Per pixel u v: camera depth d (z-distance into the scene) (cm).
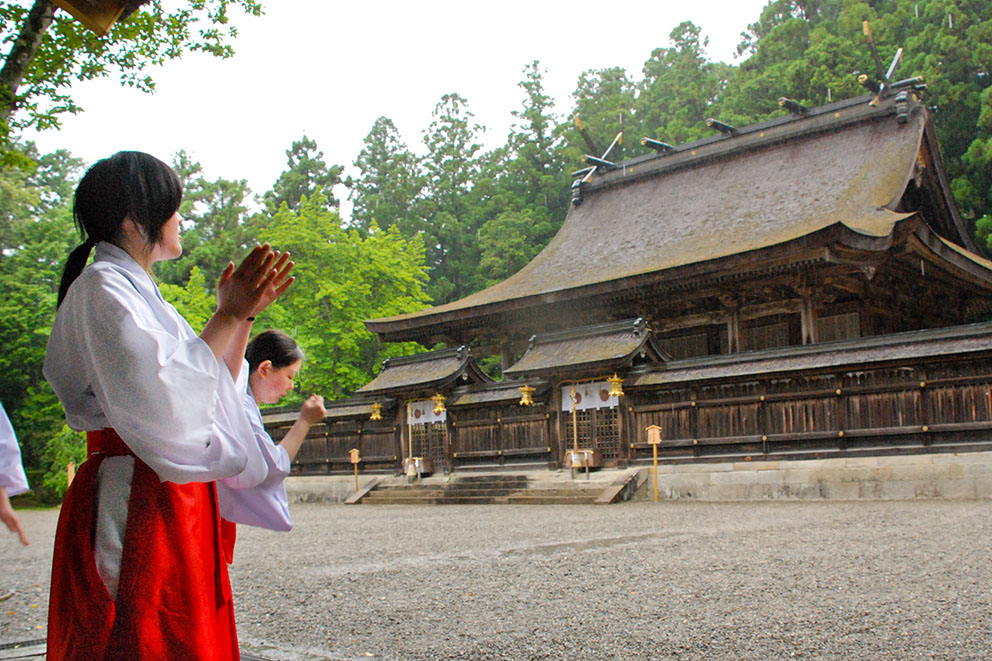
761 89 5475
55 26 820
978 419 1677
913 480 1711
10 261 4178
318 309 3984
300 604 682
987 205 4272
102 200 239
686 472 2011
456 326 3384
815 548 898
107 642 211
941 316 3394
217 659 233
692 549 939
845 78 4500
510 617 587
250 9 909
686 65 7162
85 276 220
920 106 3133
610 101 7250
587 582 731
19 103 854
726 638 493
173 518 223
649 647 481
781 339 3008
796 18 5794
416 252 4469
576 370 2178
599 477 2117
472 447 2483
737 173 3503
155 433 205
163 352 210
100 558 219
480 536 1228
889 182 2920
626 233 3556
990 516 1187
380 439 2730
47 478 3597
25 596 777
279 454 294
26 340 3912
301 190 7375
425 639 527
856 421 1825
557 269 3512
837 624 518
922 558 790
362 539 1263
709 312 2877
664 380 2078
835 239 2348
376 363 4534
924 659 431
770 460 1923
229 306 228
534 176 7144
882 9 5184
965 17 4194
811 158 3309
